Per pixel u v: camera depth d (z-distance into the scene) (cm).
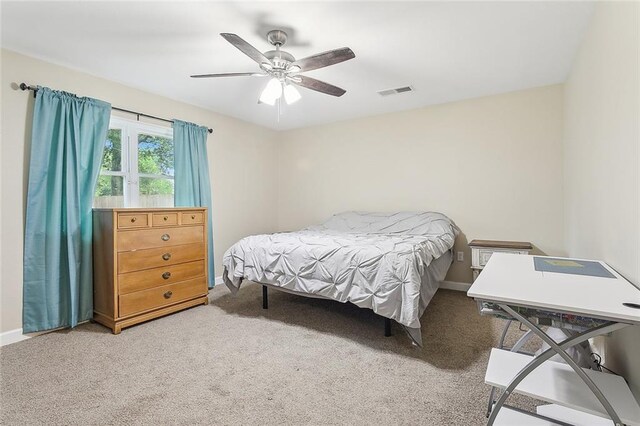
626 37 129
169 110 344
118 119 300
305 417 145
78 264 258
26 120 239
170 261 282
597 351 170
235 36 174
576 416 131
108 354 207
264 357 202
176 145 343
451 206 369
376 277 215
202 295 309
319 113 411
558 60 255
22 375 182
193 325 257
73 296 251
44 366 192
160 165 344
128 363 195
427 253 242
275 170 502
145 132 326
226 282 304
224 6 184
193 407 152
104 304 254
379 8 185
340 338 231
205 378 178
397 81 301
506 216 338
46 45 228
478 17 195
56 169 247
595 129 183
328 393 163
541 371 123
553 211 314
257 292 359
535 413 131
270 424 141
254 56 198
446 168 371
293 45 229
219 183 403
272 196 495
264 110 395
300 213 490
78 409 151
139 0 178
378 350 211
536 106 320
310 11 188
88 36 217
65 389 167
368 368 188
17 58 235
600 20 172
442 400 156
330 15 192
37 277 238
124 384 172
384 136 412
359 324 258
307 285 245
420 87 318
